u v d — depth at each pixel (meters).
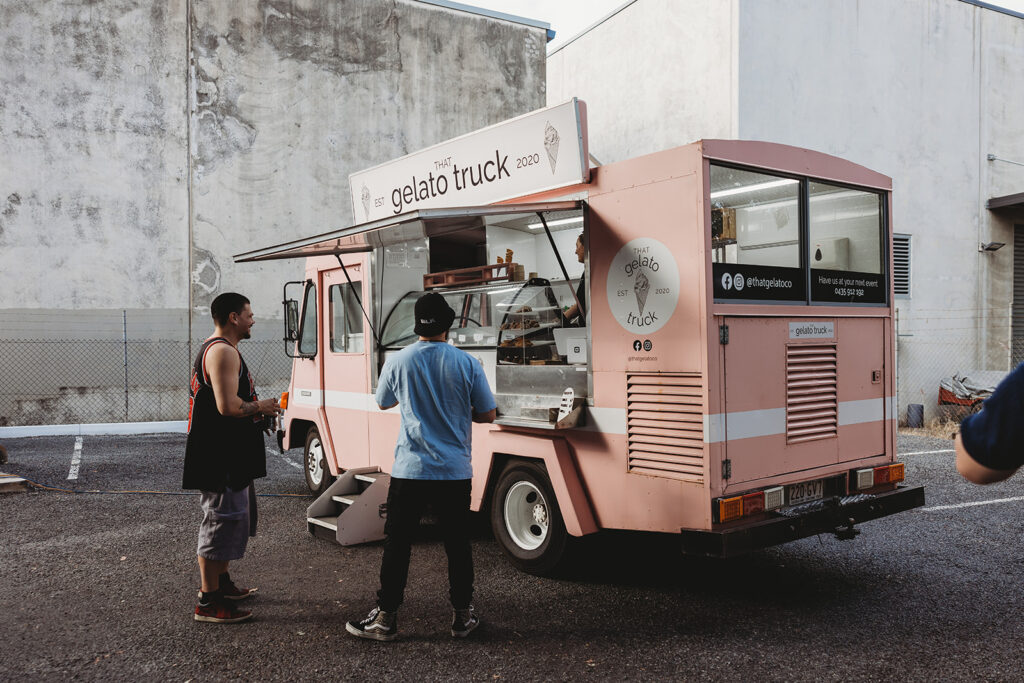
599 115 14.81
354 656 3.49
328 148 14.09
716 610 4.05
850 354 4.58
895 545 5.29
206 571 3.90
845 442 4.52
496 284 5.23
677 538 5.26
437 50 15.12
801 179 4.38
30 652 3.56
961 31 13.41
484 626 3.85
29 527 6.02
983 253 13.62
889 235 4.89
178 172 12.98
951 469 8.27
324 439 6.90
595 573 4.75
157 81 12.87
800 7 11.85
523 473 4.78
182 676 3.29
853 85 12.33
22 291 12.12
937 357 13.03
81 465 9.08
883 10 12.61
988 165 13.72
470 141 5.40
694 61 12.30
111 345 12.61
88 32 12.46
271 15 13.64
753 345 4.05
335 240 5.09
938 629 3.73
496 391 5.18
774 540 3.90
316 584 4.59
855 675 3.21
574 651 3.52
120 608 4.16
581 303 4.62
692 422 3.91
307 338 7.38
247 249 13.44
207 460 3.83
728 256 3.99
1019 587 4.36
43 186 12.22
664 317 4.04
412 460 3.65
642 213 4.16
